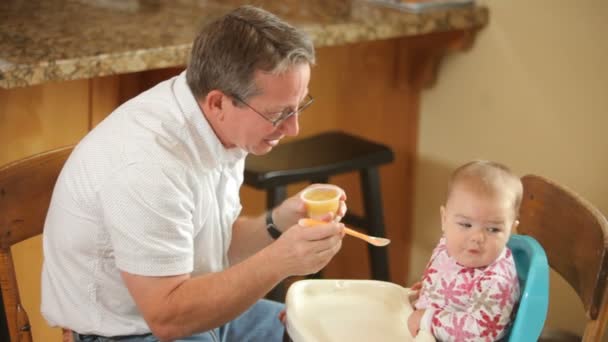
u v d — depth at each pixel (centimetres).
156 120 169
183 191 167
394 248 351
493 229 165
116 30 254
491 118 300
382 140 337
